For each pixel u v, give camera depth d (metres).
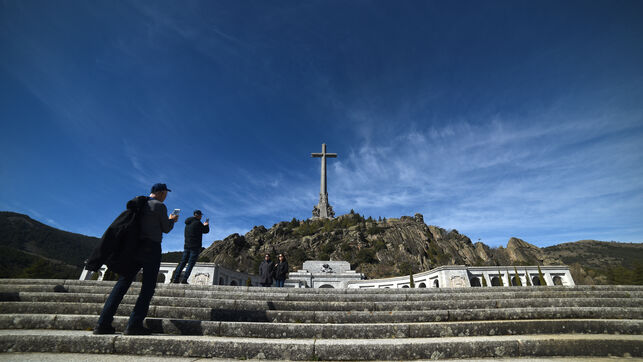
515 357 3.73
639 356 3.79
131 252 4.00
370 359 3.53
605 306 6.39
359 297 6.91
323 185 110.19
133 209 4.21
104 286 6.92
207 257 82.69
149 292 4.11
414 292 7.68
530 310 5.70
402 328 4.48
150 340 3.56
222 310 5.28
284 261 12.26
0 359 3.05
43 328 4.37
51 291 6.57
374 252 91.94
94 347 3.54
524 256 100.12
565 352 3.83
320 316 5.38
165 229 4.49
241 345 3.53
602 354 3.84
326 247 91.50
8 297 5.64
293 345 3.53
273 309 6.02
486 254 99.06
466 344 3.72
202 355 3.49
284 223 117.56
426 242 100.88
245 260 84.56
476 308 6.29
